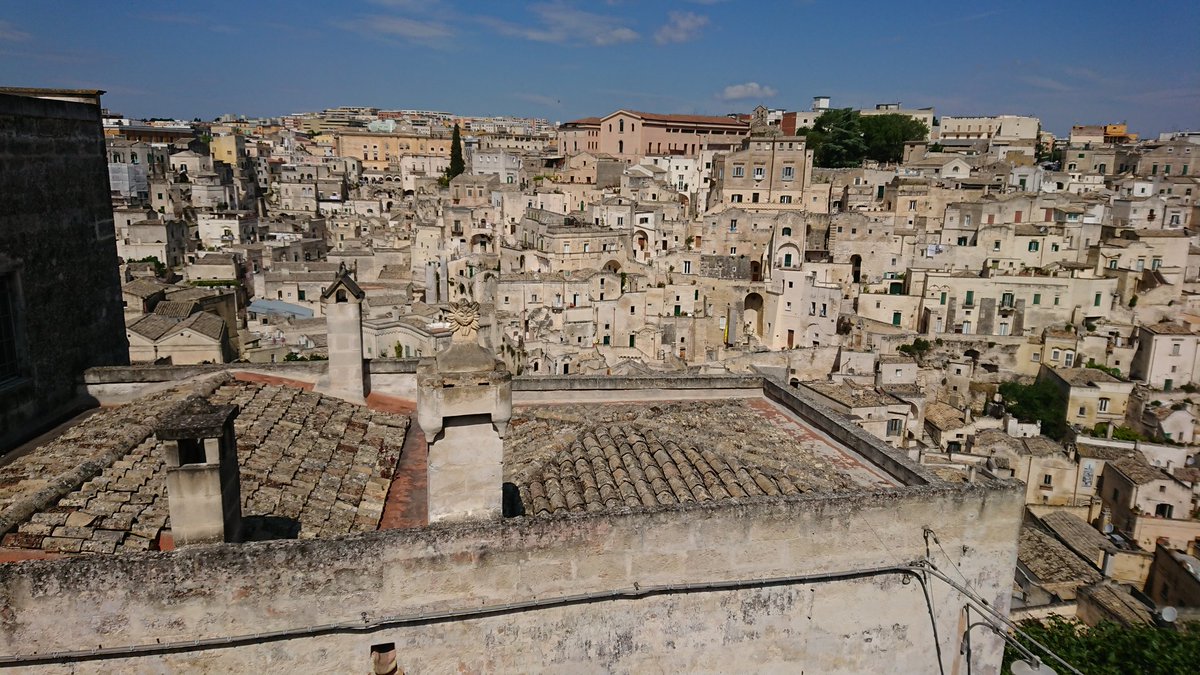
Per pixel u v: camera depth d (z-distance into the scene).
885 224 109.50
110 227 21.22
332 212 175.62
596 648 12.90
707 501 13.22
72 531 11.90
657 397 22.11
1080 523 56.56
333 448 16.91
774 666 13.97
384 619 11.59
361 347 20.05
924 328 101.50
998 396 86.25
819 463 17.64
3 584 10.01
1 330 16.58
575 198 150.25
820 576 13.73
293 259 122.19
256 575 10.98
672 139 190.00
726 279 109.94
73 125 19.33
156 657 10.80
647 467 16.75
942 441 72.62
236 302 86.94
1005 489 14.46
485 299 100.38
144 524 12.48
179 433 10.95
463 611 11.97
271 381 20.16
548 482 16.27
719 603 13.40
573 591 12.55
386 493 15.62
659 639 13.21
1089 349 93.06
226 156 186.75
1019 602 43.03
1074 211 112.12
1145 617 37.84
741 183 132.50
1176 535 56.59
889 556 14.14
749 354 88.44
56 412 18.28
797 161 129.00
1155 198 118.69
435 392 12.30
